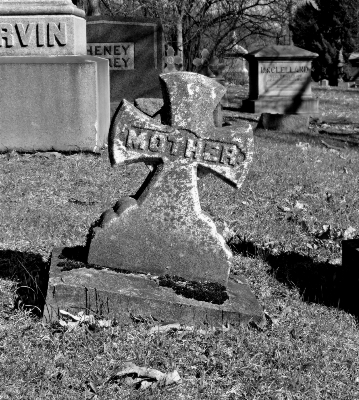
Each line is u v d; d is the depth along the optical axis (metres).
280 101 10.20
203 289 2.49
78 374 2.12
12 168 4.39
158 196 2.55
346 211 4.01
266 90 10.22
